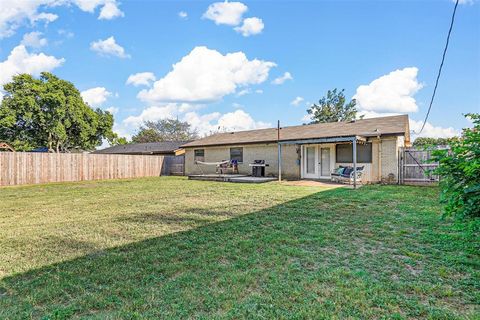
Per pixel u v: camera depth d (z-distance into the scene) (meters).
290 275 2.96
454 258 3.30
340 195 8.52
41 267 3.32
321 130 15.27
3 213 6.64
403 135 11.66
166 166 21.91
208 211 6.54
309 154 14.78
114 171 18.36
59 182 15.29
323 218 5.57
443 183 3.18
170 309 2.34
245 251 3.73
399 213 5.85
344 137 11.52
